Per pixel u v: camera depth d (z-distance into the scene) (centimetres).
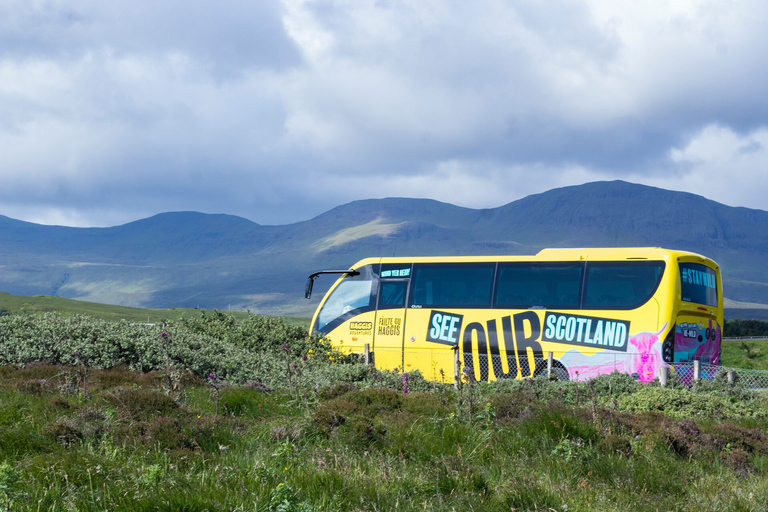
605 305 2317
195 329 2989
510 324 2427
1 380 1508
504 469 867
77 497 654
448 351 2511
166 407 1123
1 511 609
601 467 887
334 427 1031
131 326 2455
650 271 2295
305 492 704
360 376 2005
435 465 854
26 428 909
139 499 646
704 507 755
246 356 2398
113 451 834
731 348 6975
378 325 2680
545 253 2478
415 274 2658
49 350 2091
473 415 1173
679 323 2255
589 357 2294
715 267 2470
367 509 668
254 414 1330
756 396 1795
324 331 2814
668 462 943
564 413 1132
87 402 1244
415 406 1317
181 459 812
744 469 982
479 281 2530
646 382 1917
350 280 2817
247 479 724
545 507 711
